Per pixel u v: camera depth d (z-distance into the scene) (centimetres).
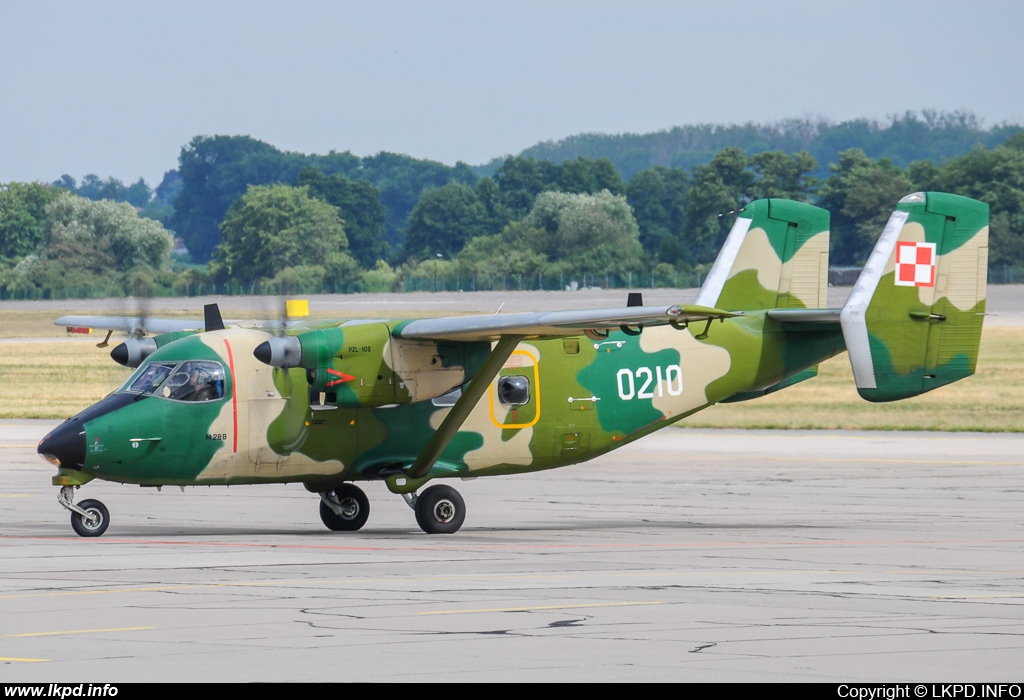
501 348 5506
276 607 3534
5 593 3753
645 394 6291
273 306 5822
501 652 2970
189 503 7125
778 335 6631
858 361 6406
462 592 3828
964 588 4034
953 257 6612
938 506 6981
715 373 6456
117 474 5312
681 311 4959
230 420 5444
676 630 3250
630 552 4978
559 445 6119
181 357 5456
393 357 5531
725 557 4831
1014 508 6881
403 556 4756
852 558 4856
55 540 5222
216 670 2766
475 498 7394
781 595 3831
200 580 4038
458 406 5600
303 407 5569
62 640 3073
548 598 3728
